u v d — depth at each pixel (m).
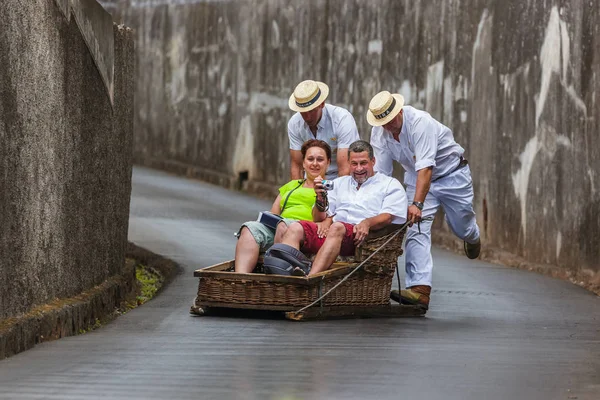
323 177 24.33
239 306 22.39
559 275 32.28
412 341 19.84
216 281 22.52
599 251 30.16
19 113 19.09
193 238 37.84
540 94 33.97
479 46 38.72
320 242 23.33
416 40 43.53
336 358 17.66
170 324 21.72
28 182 19.72
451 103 41.06
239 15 60.41
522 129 35.41
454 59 40.69
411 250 24.70
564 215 32.38
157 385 15.23
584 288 30.09
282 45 55.56
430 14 42.44
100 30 24.39
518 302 26.77
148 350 18.42
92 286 24.64
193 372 16.25
